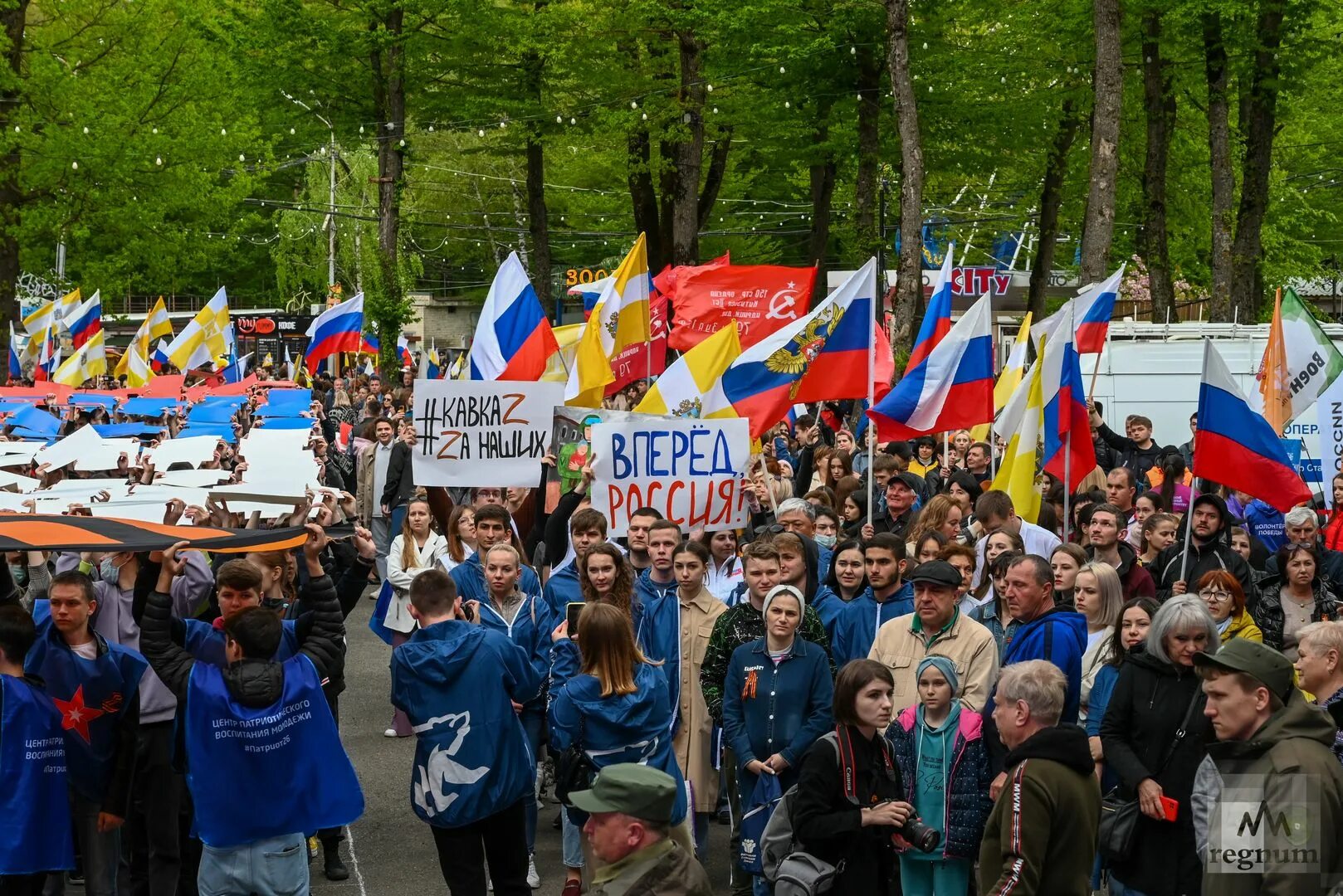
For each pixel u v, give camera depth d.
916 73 28.45
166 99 32.75
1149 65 26.11
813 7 27.92
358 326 27.55
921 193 23.09
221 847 6.76
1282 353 11.92
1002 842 5.47
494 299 13.34
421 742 7.27
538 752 8.75
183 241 33.94
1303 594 9.61
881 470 13.05
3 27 30.69
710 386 12.06
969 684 7.38
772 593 7.46
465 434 11.19
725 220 46.41
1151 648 6.63
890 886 6.38
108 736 7.23
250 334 51.84
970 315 12.04
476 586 9.23
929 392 11.97
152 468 11.16
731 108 29.91
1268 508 13.06
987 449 15.19
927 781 6.64
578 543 9.16
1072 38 26.91
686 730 8.27
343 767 7.04
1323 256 38.62
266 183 60.62
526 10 30.41
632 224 47.22
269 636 6.88
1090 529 9.48
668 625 8.40
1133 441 16.77
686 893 4.68
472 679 7.23
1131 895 6.57
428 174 61.00
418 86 31.11
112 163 31.52
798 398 12.16
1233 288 25.88
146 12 32.31
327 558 8.72
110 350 38.25
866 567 8.52
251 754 6.79
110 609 7.89
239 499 8.32
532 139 30.53
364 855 8.98
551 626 8.83
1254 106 25.44
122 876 8.09
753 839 7.48
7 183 31.75
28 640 7.03
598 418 11.48
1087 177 32.28
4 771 6.91
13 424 16.55
